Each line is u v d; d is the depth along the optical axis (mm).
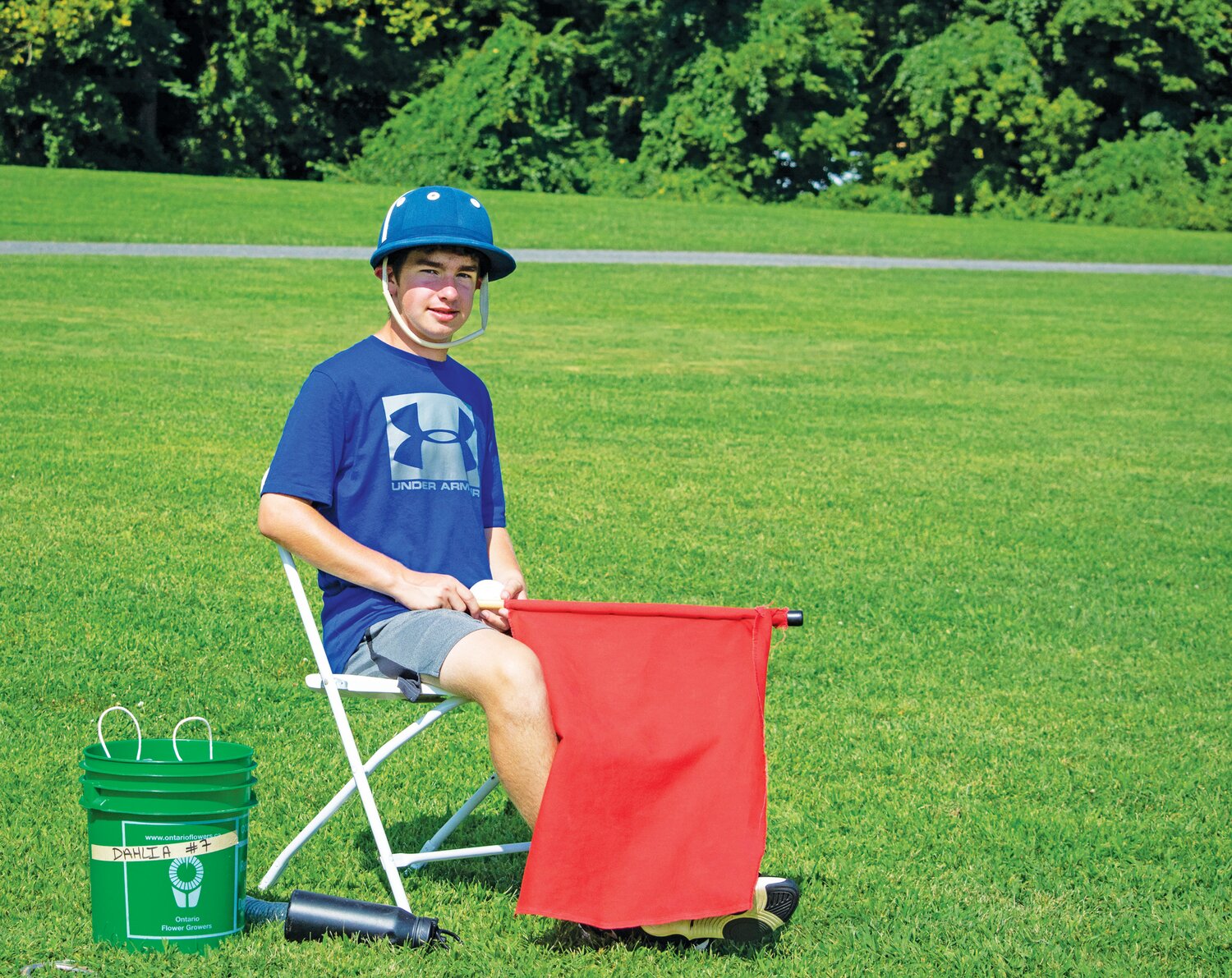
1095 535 9289
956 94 47094
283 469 3803
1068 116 47594
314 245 26344
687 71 47531
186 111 46969
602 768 3541
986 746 5430
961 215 48188
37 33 41625
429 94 46406
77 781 4648
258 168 46969
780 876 4133
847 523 9289
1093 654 6785
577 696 3598
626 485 10109
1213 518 10008
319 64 46594
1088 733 5656
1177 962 3734
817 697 5965
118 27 41844
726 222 34406
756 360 17297
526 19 48688
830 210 41469
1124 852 4473
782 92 47312
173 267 22469
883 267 28828
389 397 3959
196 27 46531
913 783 5031
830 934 3822
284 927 3623
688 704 3666
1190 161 48938
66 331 16391
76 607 6648
